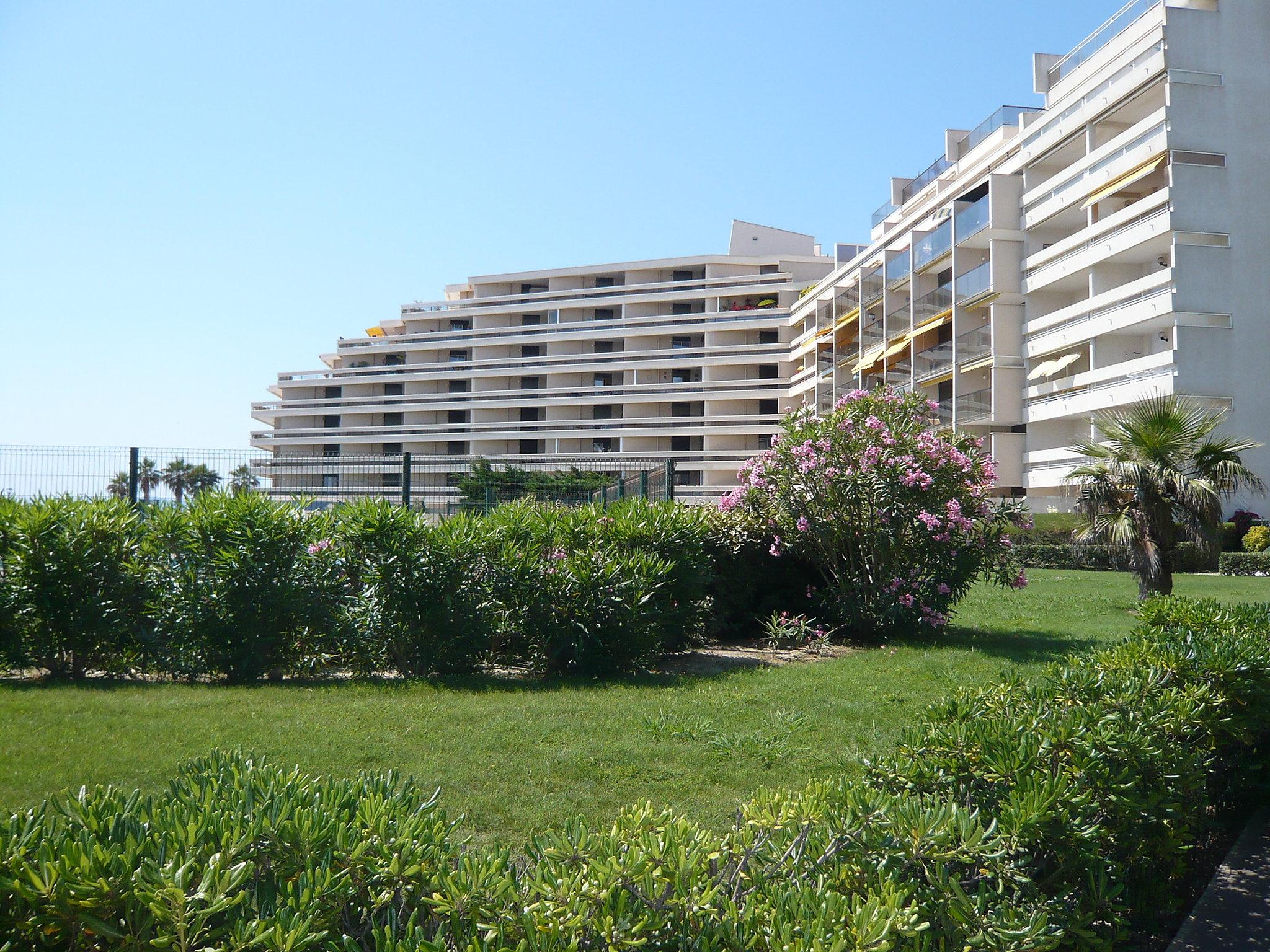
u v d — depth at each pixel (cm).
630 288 8375
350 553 884
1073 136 3700
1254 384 3073
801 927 201
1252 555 2570
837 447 1111
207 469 1298
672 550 970
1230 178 3128
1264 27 3219
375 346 9012
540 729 637
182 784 259
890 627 1103
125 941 186
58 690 795
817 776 531
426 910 215
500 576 871
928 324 4634
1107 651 555
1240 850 469
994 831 291
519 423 8219
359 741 596
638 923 199
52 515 863
